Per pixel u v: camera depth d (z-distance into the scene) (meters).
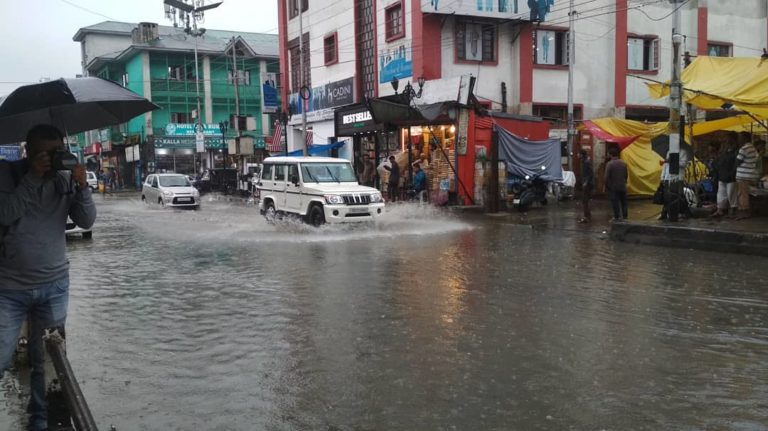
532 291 7.88
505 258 10.57
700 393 4.44
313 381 4.78
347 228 14.98
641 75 27.61
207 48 48.06
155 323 6.61
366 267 9.77
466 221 17.22
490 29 24.86
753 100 12.17
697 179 18.14
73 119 4.43
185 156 48.44
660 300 7.31
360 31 28.20
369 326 6.29
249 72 50.53
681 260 10.15
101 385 4.76
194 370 5.08
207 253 11.84
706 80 13.76
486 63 24.67
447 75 24.06
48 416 3.91
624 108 27.03
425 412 4.16
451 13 23.11
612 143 21.50
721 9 29.08
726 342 5.65
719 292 7.71
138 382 4.82
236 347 5.69
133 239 14.52
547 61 25.97
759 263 9.74
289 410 4.24
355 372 4.96
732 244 10.78
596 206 21.09
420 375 4.86
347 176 16.44
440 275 9.02
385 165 22.72
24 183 3.57
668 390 4.50
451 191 20.53
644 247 11.74
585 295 7.62
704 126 18.56
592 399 4.34
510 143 21.03
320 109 31.75
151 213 22.75
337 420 4.06
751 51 29.97
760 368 4.96
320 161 16.45
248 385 4.72
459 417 4.07
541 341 5.72
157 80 46.94
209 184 36.69
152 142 46.69
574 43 25.62
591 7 26.33
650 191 23.00
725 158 13.38
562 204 22.08
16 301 3.63
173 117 48.12
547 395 4.42
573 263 9.99
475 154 20.47
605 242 12.53
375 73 26.92
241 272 9.62
